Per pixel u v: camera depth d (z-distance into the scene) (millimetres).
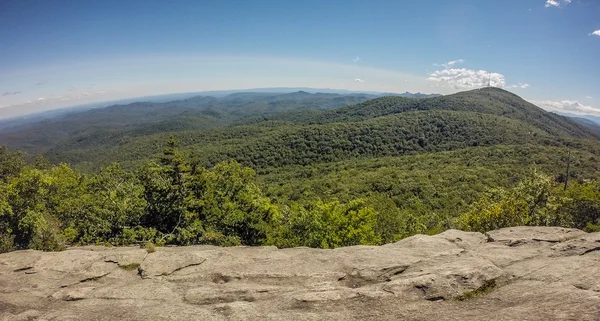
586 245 12844
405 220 44562
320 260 13164
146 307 10102
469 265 11477
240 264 12953
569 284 9938
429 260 12633
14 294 11289
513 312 8734
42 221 23688
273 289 11078
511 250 13422
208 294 10781
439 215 58156
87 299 10812
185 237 24422
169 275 12359
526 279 10734
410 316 9203
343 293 10297
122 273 12828
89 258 13945
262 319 9133
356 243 26109
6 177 40812
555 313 8391
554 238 14344
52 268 13156
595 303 8500
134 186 29453
